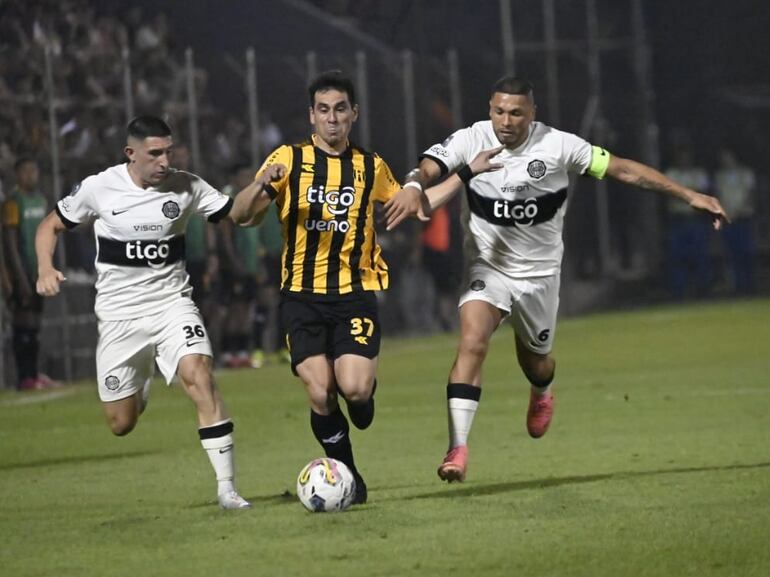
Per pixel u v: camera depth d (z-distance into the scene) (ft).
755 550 67.21
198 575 64.85
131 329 88.53
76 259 212.02
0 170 200.34
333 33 280.10
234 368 213.46
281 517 79.30
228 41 274.36
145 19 266.98
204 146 236.02
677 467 97.25
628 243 306.55
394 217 83.20
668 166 339.57
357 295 84.69
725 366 180.45
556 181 91.15
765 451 104.42
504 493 86.84
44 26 214.48
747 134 351.67
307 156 84.43
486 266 92.27
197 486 96.89
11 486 100.37
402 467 103.55
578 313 293.02
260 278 218.18
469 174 86.89
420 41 297.33
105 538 75.10
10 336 199.62
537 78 289.74
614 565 64.75
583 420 130.11
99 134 217.56
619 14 300.20
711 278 318.45
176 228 88.63
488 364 199.72
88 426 140.97
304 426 133.69
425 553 68.03
